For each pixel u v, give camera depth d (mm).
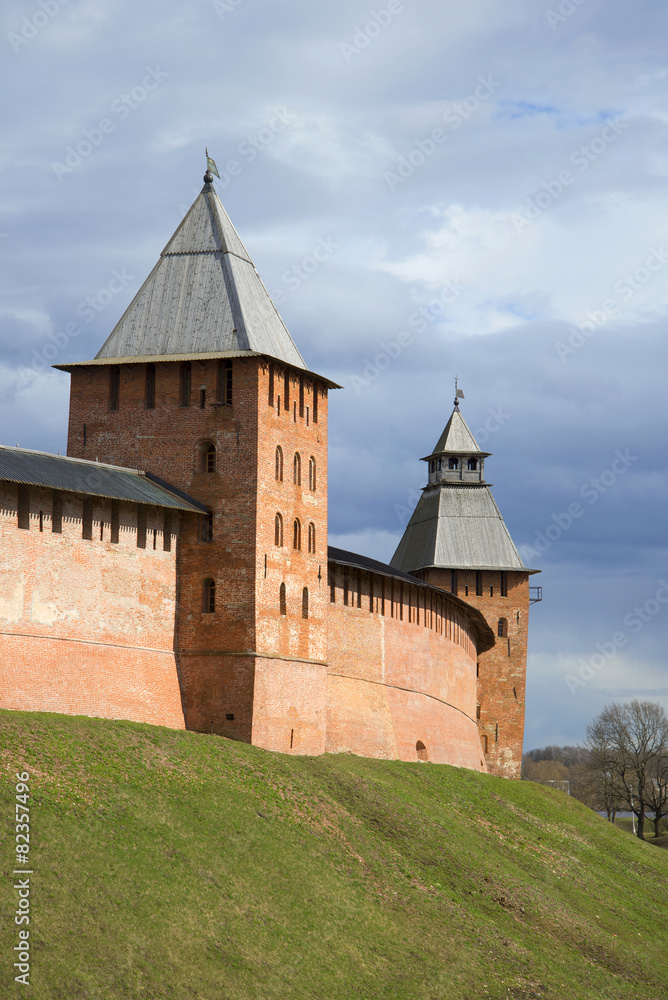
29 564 63875
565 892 75562
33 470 65062
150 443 75688
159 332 78062
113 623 68375
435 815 76250
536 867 77938
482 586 125562
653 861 91688
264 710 72312
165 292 79438
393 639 93000
